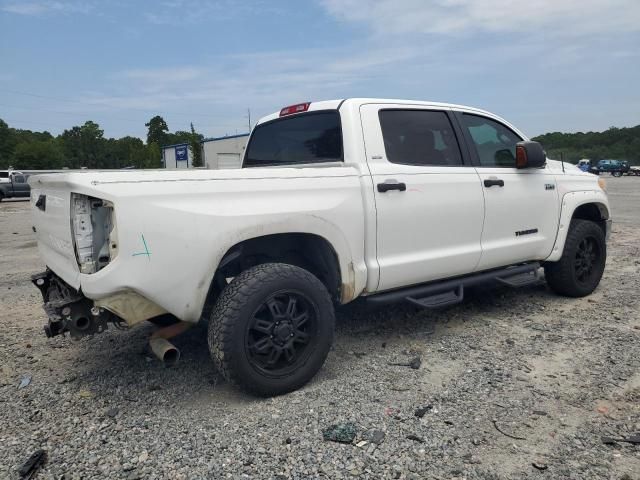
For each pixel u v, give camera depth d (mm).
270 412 3082
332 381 3494
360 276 3699
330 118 4000
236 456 2635
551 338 4207
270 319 3252
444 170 4207
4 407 3230
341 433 2795
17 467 2584
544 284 6004
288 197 3365
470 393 3262
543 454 2596
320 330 3393
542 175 4961
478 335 4332
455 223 4223
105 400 3307
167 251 2924
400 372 3615
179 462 2596
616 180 42781
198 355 4043
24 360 4023
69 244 3039
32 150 99625
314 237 3627
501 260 4617
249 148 5004
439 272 4164
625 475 2410
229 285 3195
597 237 5430
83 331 3068
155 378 3629
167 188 2947
